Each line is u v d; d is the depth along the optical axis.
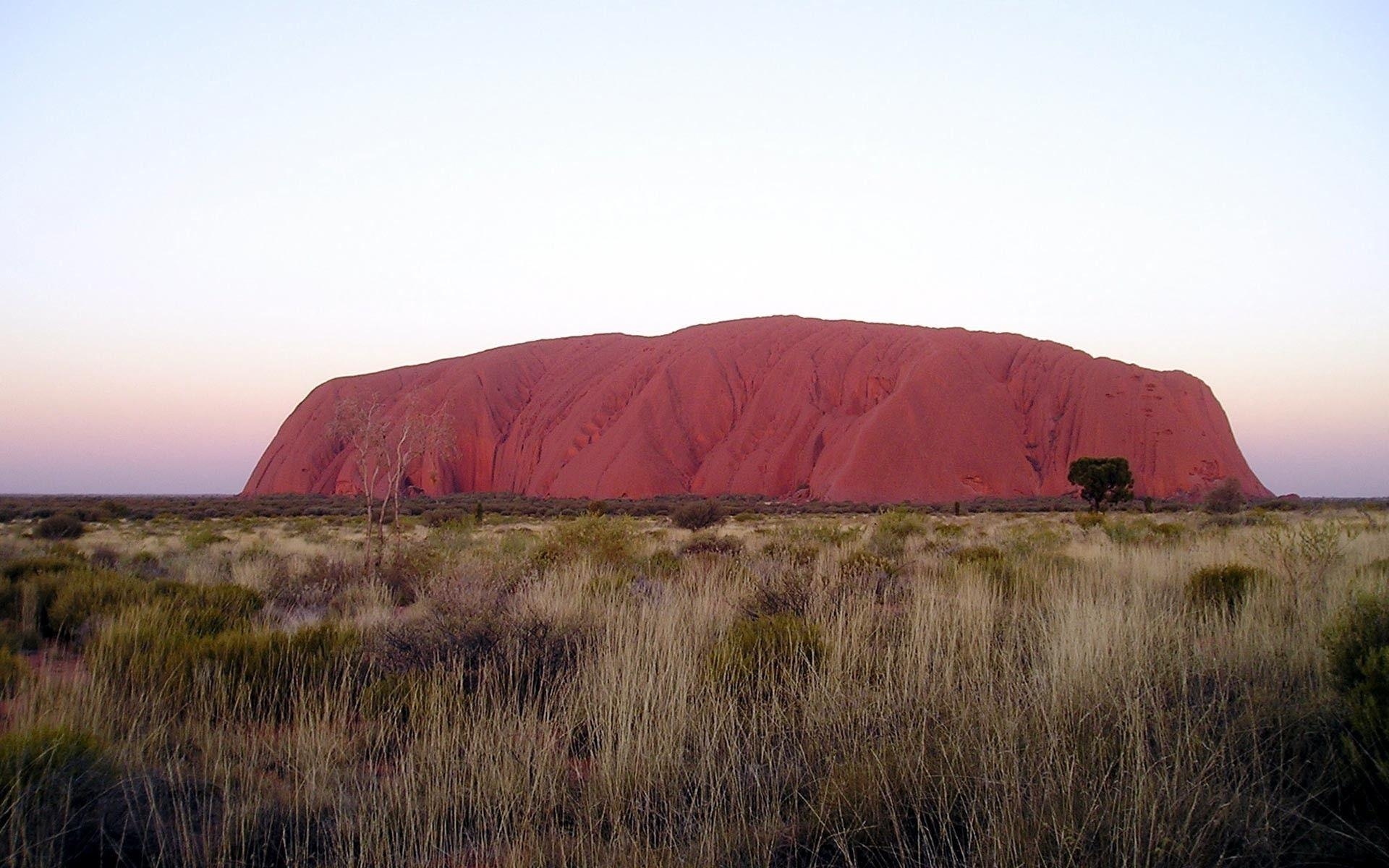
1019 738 4.18
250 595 10.14
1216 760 3.94
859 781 3.87
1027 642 6.46
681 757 4.32
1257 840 3.20
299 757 4.51
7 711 5.11
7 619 9.34
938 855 3.34
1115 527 21.95
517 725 4.91
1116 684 4.92
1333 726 4.27
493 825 3.81
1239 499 44.44
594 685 5.45
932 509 76.19
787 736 4.84
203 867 3.47
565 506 79.19
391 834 3.76
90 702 5.11
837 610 7.57
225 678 5.73
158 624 7.34
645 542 18.36
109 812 3.83
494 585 9.31
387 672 6.36
